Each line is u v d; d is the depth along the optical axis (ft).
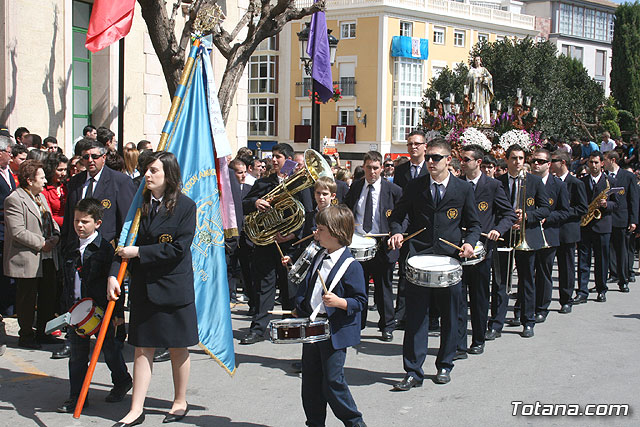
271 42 155.74
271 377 21.42
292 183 24.08
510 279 29.35
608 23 214.48
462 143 54.75
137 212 17.21
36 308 25.57
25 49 37.86
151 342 16.84
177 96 19.62
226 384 20.67
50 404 18.58
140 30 45.47
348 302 15.30
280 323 15.02
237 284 38.99
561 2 198.90
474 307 24.41
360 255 23.90
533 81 136.98
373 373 22.17
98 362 22.58
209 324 19.27
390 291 26.55
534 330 28.37
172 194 17.03
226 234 22.71
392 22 144.15
